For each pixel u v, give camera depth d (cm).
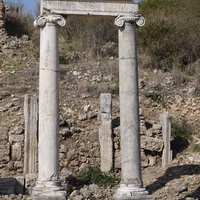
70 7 1623
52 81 1586
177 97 2828
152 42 3456
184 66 3409
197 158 2294
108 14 1642
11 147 2222
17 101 2622
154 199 1877
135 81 1631
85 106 2509
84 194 1902
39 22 1611
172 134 2491
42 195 1508
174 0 4159
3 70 3097
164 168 2247
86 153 2275
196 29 3578
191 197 1873
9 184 1966
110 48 3550
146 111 2634
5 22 3672
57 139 1574
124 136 1603
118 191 1579
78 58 3381
